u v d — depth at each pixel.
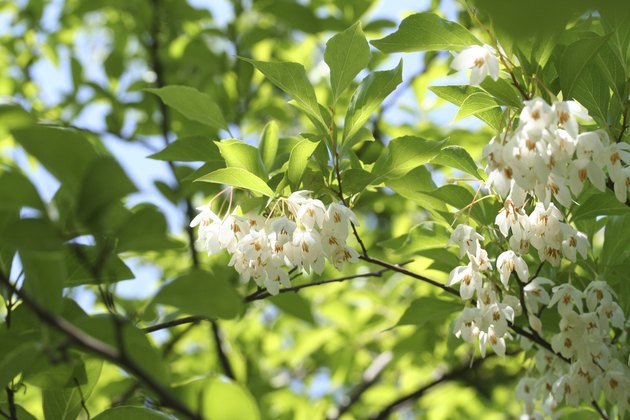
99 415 1.13
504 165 1.12
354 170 1.20
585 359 1.20
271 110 1.86
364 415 2.05
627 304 1.25
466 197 1.23
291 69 1.21
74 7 2.11
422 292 1.73
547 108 1.10
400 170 1.22
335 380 1.93
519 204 1.13
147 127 1.88
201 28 2.09
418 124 1.81
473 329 1.21
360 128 1.26
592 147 1.12
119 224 1.02
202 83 1.93
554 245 1.17
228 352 1.92
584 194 1.24
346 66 1.20
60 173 1.00
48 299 1.03
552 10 0.62
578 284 1.27
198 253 1.74
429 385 1.62
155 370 1.05
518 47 1.15
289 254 1.17
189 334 2.00
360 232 1.83
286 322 1.97
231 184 1.18
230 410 1.06
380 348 2.00
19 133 0.99
